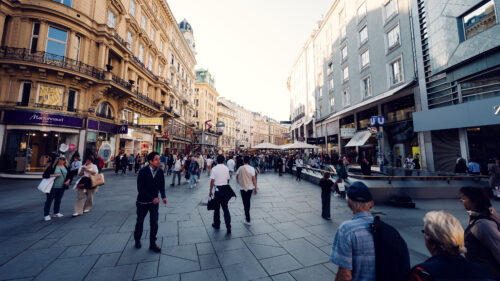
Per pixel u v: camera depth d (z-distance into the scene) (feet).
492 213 5.92
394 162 48.65
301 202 23.68
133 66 59.77
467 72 32.19
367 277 4.36
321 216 18.35
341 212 19.71
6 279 8.38
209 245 12.11
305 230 14.84
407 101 44.50
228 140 198.80
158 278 8.77
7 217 16.26
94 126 45.98
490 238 5.25
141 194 11.61
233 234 13.87
